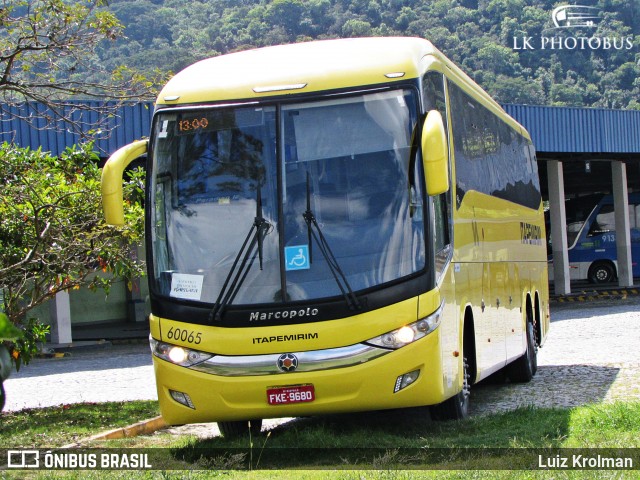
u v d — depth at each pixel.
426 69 9.41
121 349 24.25
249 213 8.83
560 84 88.25
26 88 12.35
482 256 11.52
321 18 86.31
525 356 14.36
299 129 8.94
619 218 37.34
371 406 8.54
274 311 8.57
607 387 12.88
